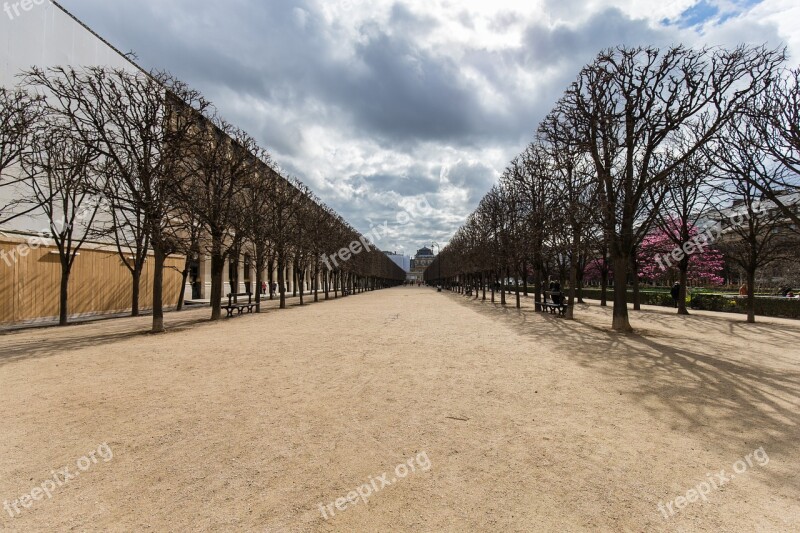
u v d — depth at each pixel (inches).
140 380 275.7
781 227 693.9
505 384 266.8
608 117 510.3
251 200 909.2
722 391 250.4
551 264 1129.4
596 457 158.4
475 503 126.0
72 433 181.8
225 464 152.0
